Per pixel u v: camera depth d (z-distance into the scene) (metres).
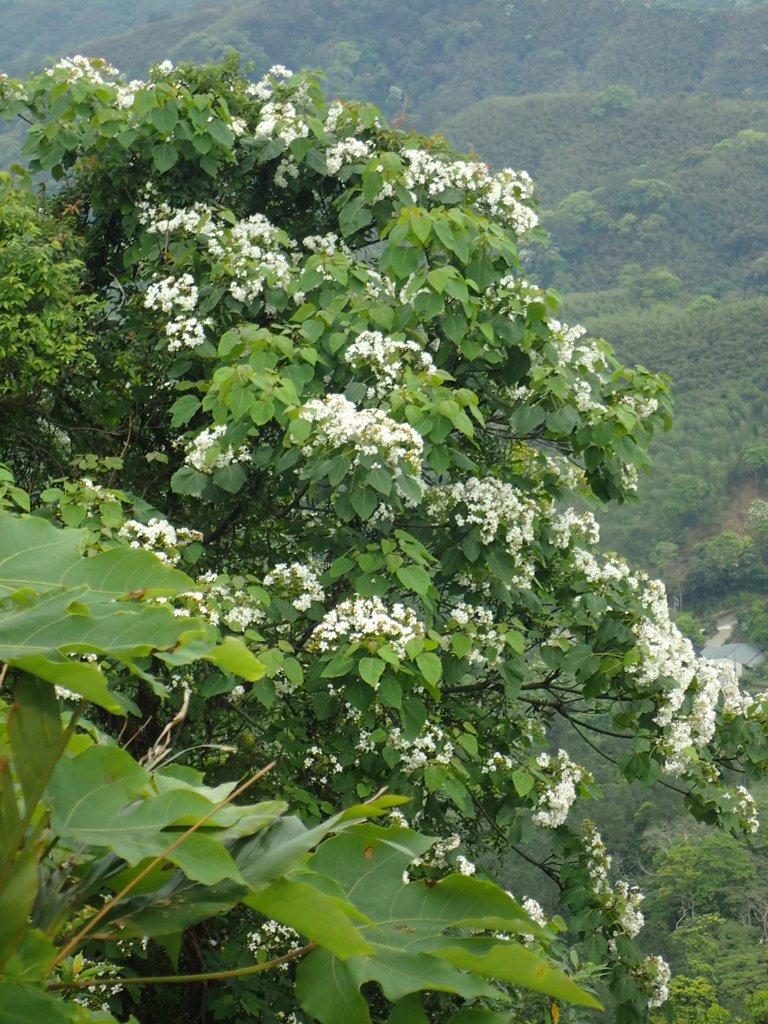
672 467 52.25
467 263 7.70
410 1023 1.62
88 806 1.70
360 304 7.81
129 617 1.63
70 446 9.84
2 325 8.27
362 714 6.94
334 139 9.74
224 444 7.34
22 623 1.62
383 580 6.64
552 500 9.23
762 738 8.52
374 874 1.76
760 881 24.81
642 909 25.58
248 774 7.71
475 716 8.52
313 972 1.65
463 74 127.31
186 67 9.71
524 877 20.67
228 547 9.38
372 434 6.48
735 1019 21.09
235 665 1.68
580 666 7.86
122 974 6.70
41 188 10.37
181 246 8.97
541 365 8.53
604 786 27.52
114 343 9.48
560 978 1.58
